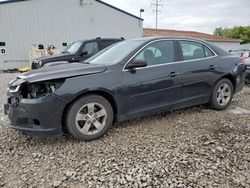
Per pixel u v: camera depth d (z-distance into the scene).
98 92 3.82
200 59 4.88
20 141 3.90
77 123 3.68
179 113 5.05
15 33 18.95
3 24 18.39
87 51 9.96
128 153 3.39
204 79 4.86
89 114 3.77
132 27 24.12
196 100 4.85
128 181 2.76
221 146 3.52
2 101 6.73
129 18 23.83
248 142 3.65
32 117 3.47
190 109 5.30
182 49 4.70
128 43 4.65
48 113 3.46
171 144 3.62
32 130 3.51
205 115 4.93
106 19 22.75
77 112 3.65
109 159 3.24
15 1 18.59
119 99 3.93
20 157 3.41
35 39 19.80
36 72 3.73
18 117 3.60
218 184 2.68
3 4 18.16
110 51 4.65
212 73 4.96
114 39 10.55
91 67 3.88
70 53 9.80
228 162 3.10
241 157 3.21
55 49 19.06
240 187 2.63
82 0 21.34
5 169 3.13
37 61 9.66
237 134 3.95
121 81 3.93
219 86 5.16
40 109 3.42
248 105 5.80
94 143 3.73
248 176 2.82
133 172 2.92
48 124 3.48
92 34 22.28
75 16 21.27
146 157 3.26
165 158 3.22
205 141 3.70
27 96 3.56
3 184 2.83
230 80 5.39
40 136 3.52
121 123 4.51
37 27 19.75
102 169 3.02
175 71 4.45
